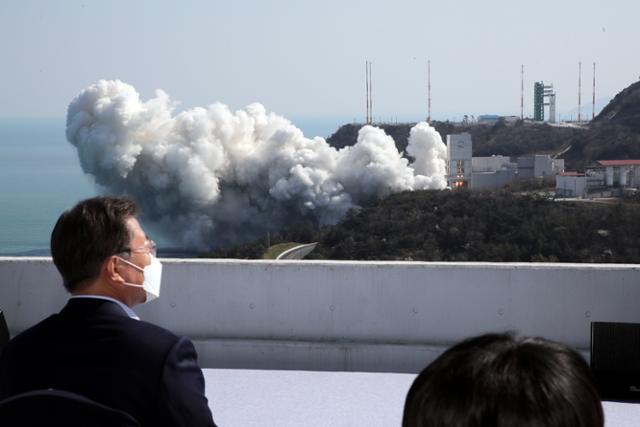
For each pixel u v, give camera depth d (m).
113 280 2.80
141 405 2.52
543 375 1.03
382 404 5.53
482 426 1.01
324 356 6.44
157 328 2.67
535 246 75.88
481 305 6.44
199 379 2.64
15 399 2.24
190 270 6.65
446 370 1.07
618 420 5.16
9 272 6.77
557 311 6.41
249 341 6.54
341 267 6.53
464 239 80.19
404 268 6.49
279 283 6.58
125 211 2.85
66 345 2.62
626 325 5.56
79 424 2.25
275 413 5.36
